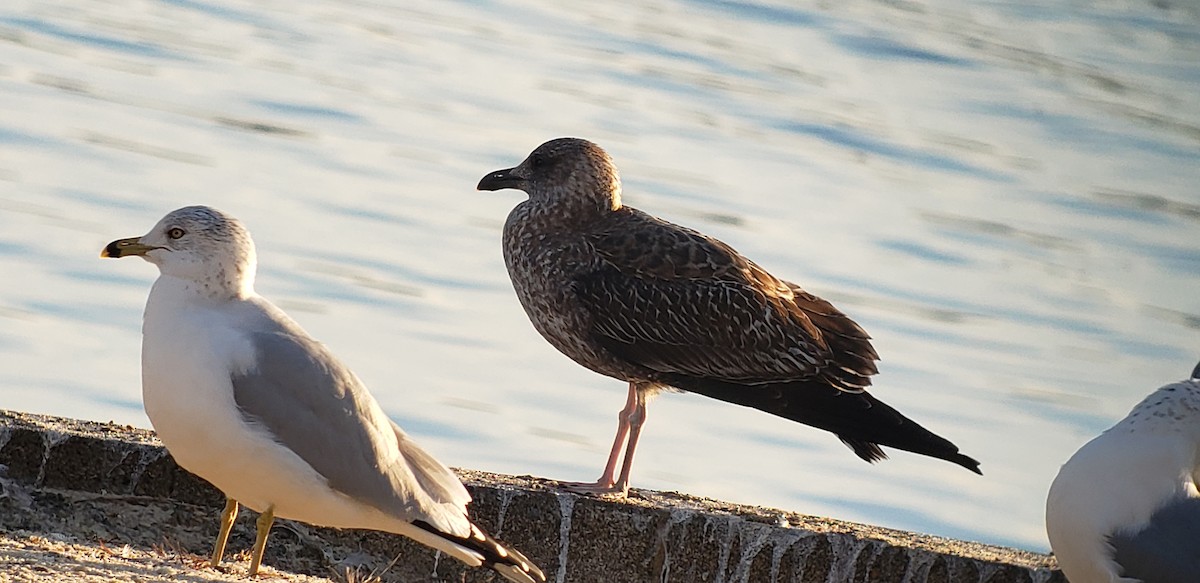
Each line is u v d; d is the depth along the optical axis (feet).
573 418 54.75
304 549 32.22
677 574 33.40
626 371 39.01
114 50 95.20
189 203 70.08
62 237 64.49
